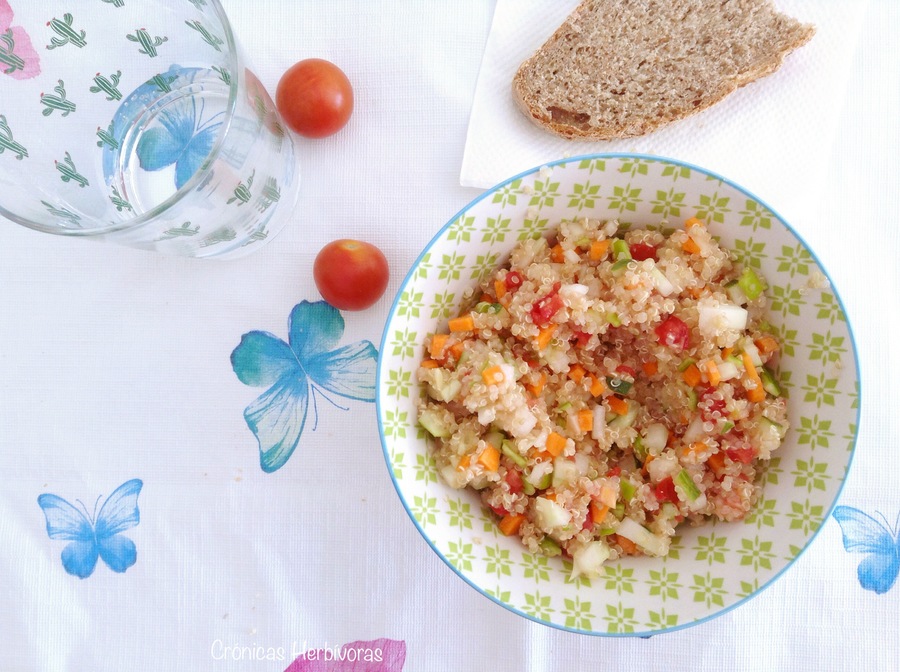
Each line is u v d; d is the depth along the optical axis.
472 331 0.22
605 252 0.22
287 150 0.26
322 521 0.26
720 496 0.21
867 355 0.25
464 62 0.26
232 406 0.26
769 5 0.25
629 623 0.20
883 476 0.24
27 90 0.25
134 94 0.26
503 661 0.25
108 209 0.26
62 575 0.26
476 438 0.22
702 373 0.21
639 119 0.25
